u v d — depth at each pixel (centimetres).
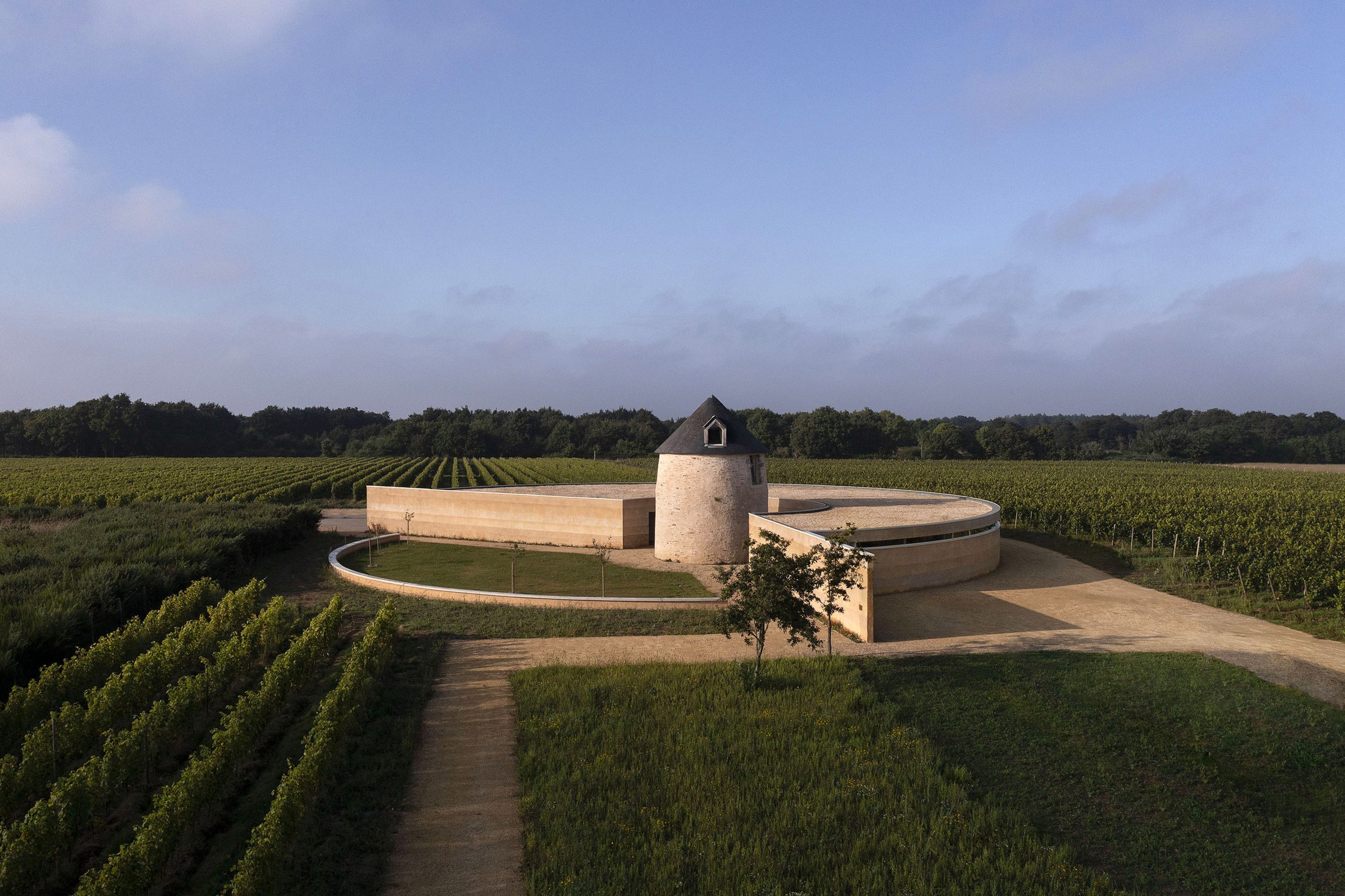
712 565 3762
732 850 1287
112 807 1460
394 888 1202
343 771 1577
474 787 1543
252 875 1070
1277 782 1590
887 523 3566
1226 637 2577
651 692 1989
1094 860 1290
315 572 3753
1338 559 3194
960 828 1347
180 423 16612
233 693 2022
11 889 1126
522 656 2356
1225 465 13550
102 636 2419
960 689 2052
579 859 1258
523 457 17938
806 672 2147
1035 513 5106
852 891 1191
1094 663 2258
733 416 3912
